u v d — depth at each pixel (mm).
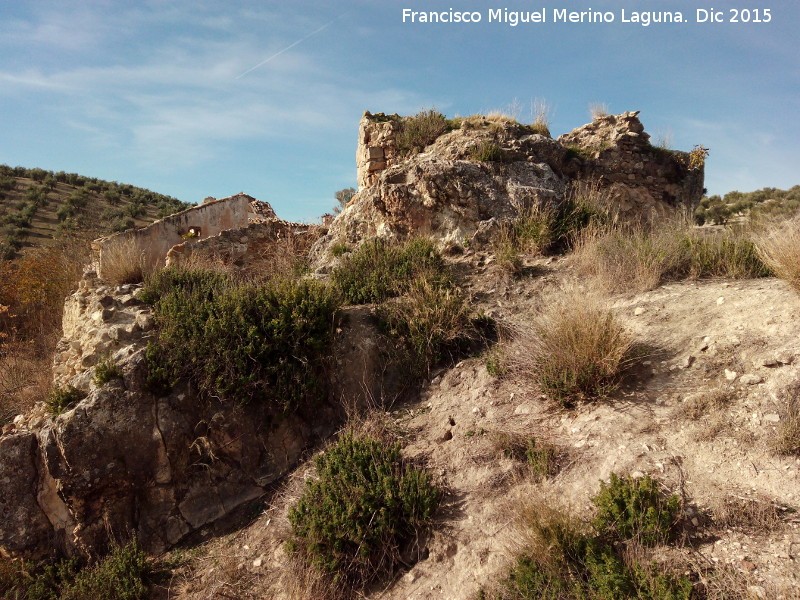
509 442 4820
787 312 5129
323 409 6113
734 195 27156
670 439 4355
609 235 7824
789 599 3037
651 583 3287
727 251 6746
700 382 4793
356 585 4324
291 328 6070
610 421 4719
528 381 5613
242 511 5480
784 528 3436
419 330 6508
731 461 4000
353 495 4586
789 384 4328
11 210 34781
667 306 6070
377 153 11555
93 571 4910
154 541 5270
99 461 5211
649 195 11039
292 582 4418
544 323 5879
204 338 5812
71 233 20750
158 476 5418
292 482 5469
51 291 14742
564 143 11281
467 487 4664
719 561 3373
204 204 13797
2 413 7688
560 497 4195
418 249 7918
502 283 7535
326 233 11008
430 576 4113
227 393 5711
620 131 11023
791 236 5672
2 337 12344
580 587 3445
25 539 5160
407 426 5695
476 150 9602
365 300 7285
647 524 3617
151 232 12891
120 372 5605
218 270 8453
